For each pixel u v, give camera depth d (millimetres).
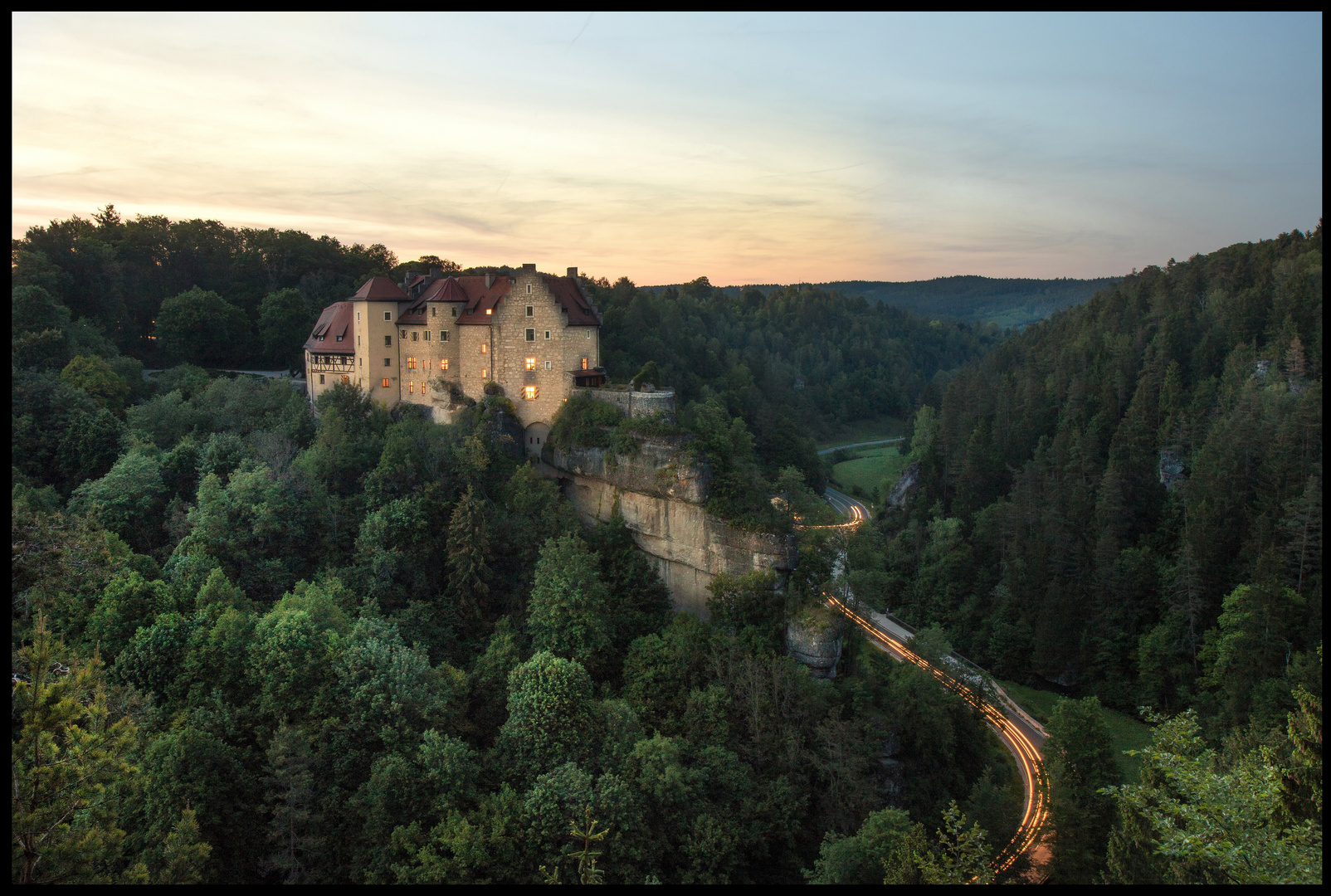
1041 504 123938
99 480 84188
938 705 77375
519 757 61906
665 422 93188
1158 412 135125
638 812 58000
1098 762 69438
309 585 71875
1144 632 104125
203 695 58188
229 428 101750
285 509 81688
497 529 85750
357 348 105625
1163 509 118625
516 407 100625
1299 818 34844
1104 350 160625
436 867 49500
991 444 146875
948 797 72875
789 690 71938
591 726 63750
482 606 82250
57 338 105750
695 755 66188
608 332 161125
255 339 137500
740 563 85375
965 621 116688
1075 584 110000
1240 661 85812
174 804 49719
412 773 56219
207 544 75000
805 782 68000
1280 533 98062
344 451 92125
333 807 55250
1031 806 74938
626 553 89875
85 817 30812
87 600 64562
